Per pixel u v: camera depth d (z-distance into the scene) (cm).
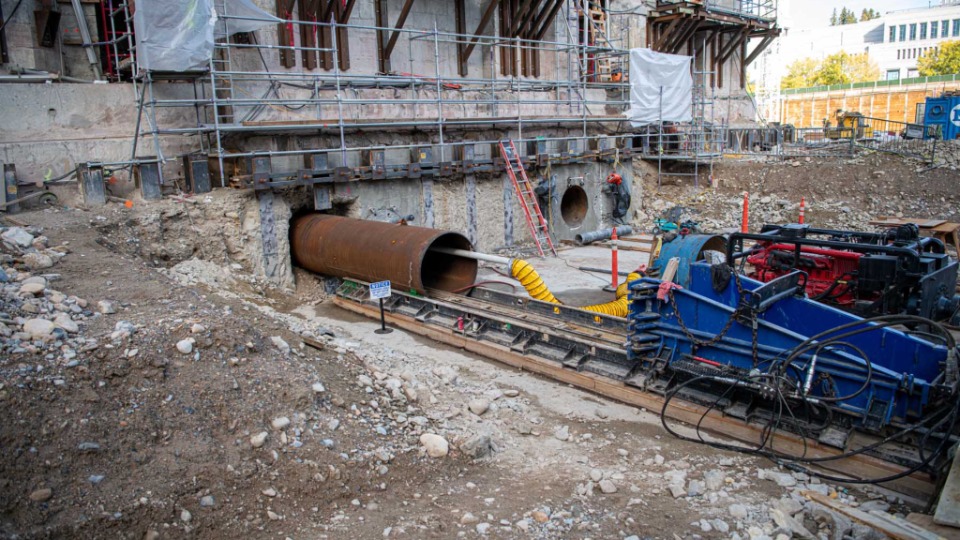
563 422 742
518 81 1794
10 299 664
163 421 551
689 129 2538
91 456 499
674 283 761
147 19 1120
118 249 1034
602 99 2264
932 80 5684
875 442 614
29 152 1159
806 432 642
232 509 500
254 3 1422
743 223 1653
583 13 2220
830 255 954
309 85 1505
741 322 703
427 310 1102
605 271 1475
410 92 1703
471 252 1128
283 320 959
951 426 555
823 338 662
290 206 1352
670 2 2583
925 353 609
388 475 575
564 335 893
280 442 566
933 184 2039
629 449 671
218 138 1239
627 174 2133
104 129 1243
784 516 520
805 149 2544
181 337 638
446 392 788
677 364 747
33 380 537
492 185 1741
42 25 1245
